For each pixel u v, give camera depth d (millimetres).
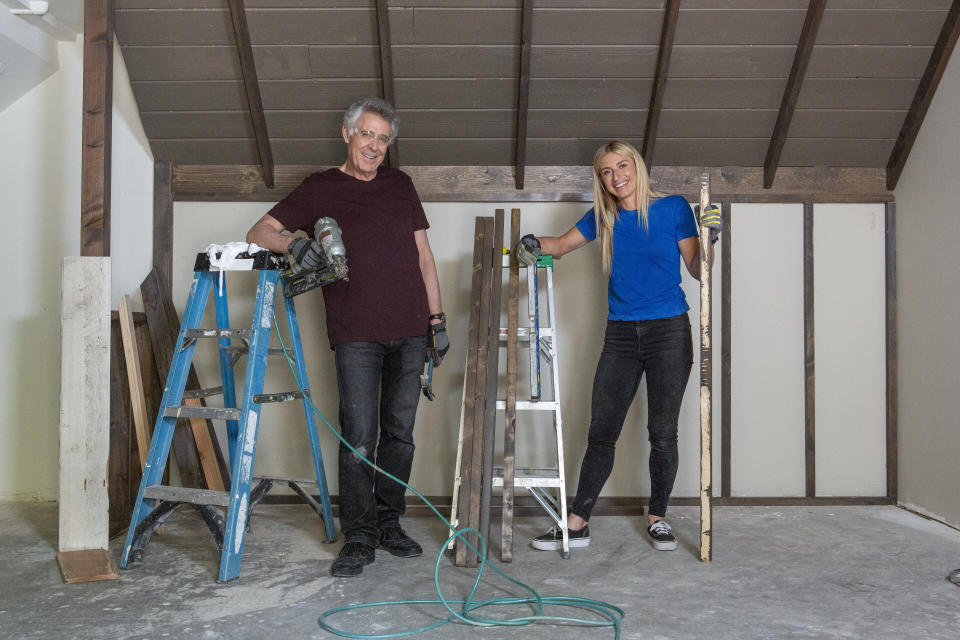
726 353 3635
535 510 3533
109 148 2979
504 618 2229
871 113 3486
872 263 3672
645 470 3619
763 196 3641
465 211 3633
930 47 3297
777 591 2465
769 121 3510
